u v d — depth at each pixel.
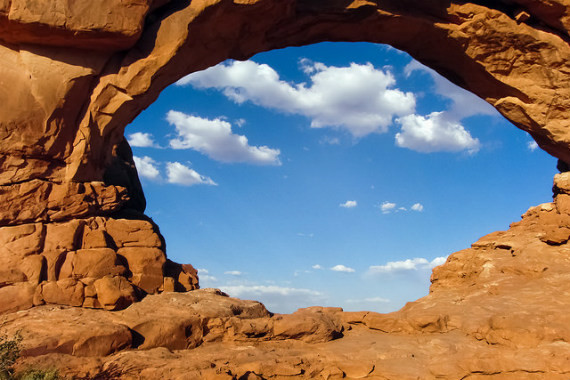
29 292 13.39
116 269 14.60
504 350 13.04
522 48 18.97
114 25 14.32
